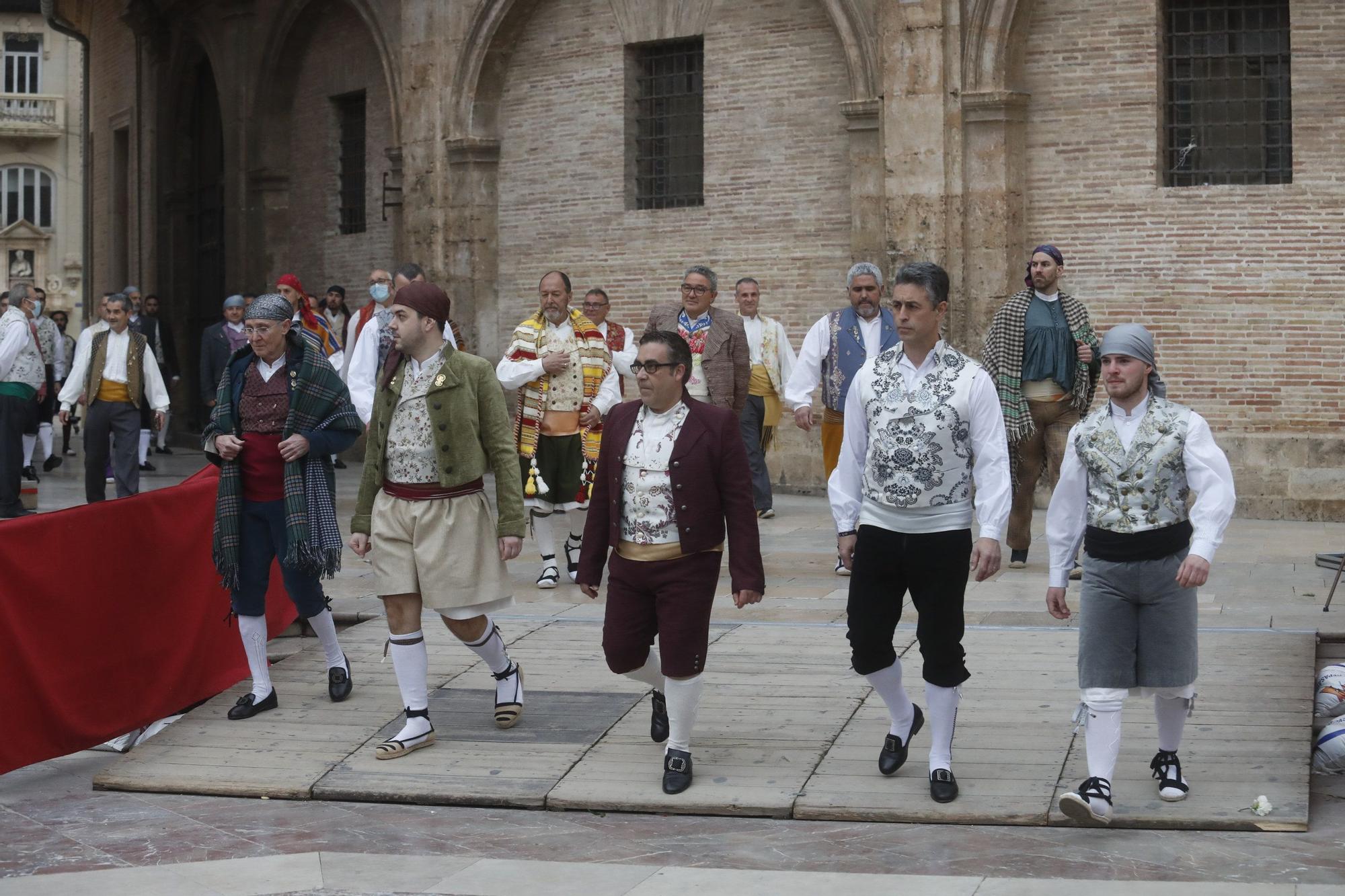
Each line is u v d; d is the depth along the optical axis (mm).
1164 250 13836
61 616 7152
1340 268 13250
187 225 25094
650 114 17078
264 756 7055
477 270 18188
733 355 10703
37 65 51969
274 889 5363
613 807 6242
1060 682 7590
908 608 9375
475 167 18141
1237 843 5605
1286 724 6789
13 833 6207
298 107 21719
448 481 6926
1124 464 5680
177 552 7945
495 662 7289
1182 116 13938
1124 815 5809
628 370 11172
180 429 24938
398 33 18844
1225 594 9516
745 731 7059
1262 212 13492
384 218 19016
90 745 7281
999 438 5922
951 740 6191
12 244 51750
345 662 8016
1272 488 13438
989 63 14203
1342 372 13281
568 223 17547
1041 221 14320
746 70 16047
